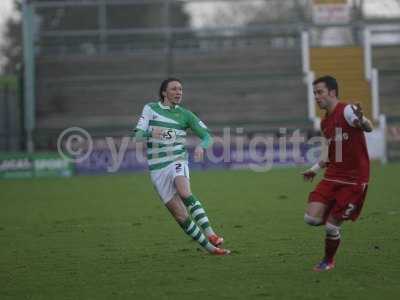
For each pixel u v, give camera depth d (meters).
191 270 30.17
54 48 118.00
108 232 42.59
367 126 27.75
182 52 113.06
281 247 35.25
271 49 112.31
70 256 34.59
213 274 29.23
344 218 28.39
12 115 111.62
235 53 112.31
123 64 112.12
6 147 108.06
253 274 29.02
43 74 111.75
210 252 33.38
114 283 28.12
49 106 109.81
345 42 113.81
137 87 110.25
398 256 32.16
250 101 108.56
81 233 42.59
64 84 110.75
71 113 109.31
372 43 114.75
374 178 74.25
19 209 57.53
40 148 105.50
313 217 28.66
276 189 66.44
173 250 35.38
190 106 108.69
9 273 30.69
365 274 28.47
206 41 118.50
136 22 121.12
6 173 93.12
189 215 33.50
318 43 113.62
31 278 29.52
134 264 31.94
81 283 28.30
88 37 118.00
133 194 66.81
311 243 36.22
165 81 33.19
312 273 28.89
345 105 28.22
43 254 35.41
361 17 117.00
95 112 109.19
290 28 112.94
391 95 108.50
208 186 71.38
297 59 111.19
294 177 79.00
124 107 109.25
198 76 110.56
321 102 28.77
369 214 46.75
